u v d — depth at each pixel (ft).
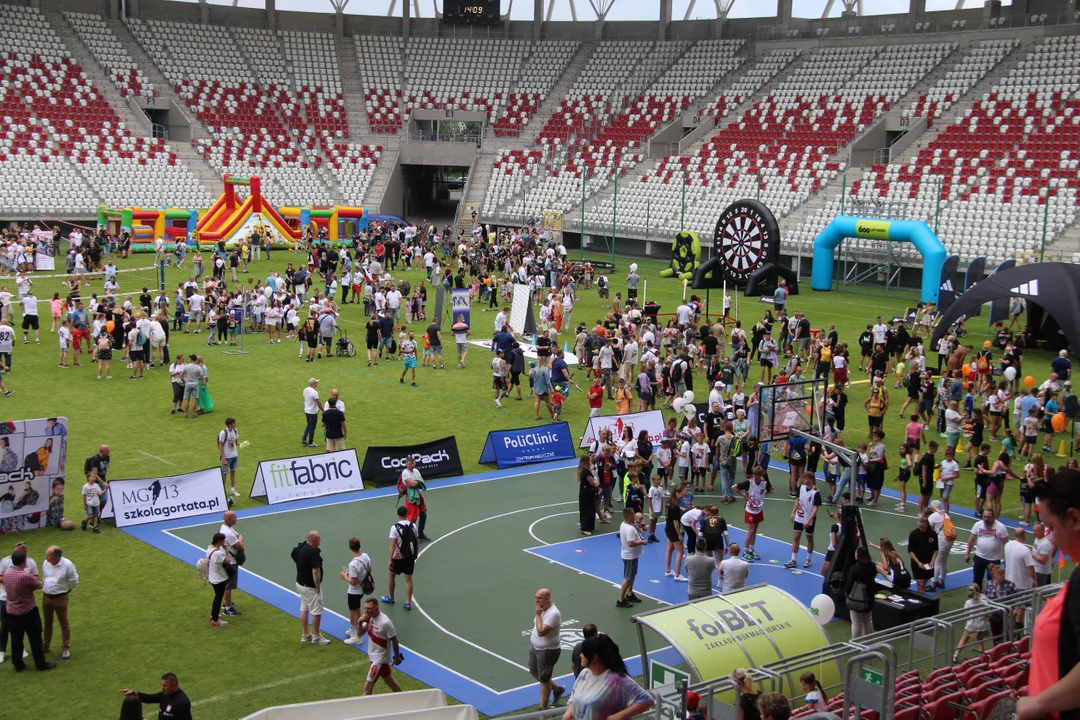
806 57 252.21
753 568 68.18
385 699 39.99
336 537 71.36
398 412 103.30
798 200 215.10
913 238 169.58
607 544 71.61
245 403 104.17
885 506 81.35
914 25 246.68
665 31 279.28
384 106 271.49
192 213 208.85
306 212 221.87
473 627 57.67
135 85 247.70
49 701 47.50
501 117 268.41
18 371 114.01
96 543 68.54
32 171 217.15
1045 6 230.89
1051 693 13.44
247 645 54.19
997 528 61.77
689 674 41.96
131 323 115.34
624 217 234.17
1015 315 150.00
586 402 110.52
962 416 96.78
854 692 34.83
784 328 132.77
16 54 239.50
